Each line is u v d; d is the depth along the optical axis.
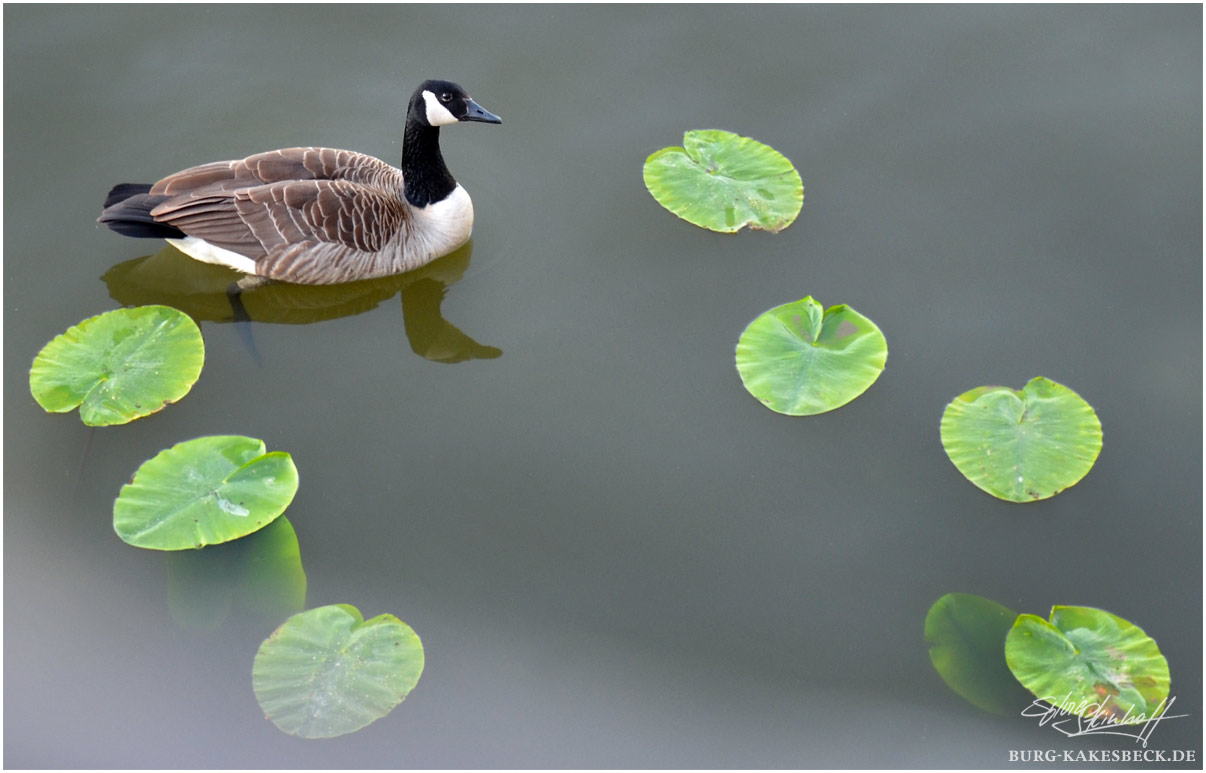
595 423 12.74
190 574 11.24
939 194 15.00
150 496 11.04
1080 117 15.90
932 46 16.91
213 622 10.88
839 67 16.62
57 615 10.90
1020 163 15.34
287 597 11.07
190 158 15.29
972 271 14.15
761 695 10.69
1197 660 10.84
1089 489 12.12
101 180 14.91
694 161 14.91
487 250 14.41
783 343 12.95
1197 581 11.41
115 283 13.80
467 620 11.13
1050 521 11.92
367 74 16.42
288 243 13.10
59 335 12.63
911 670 10.90
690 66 16.61
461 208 14.09
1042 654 10.46
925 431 12.62
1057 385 12.55
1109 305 13.80
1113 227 14.62
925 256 14.30
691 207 14.42
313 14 17.14
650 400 12.95
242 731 10.24
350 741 10.23
